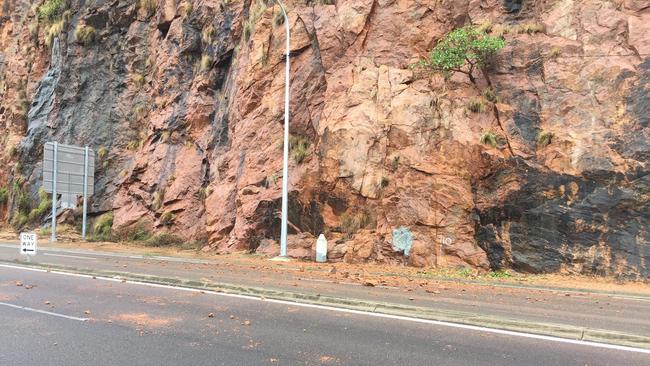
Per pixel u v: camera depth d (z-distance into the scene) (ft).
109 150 101.55
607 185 51.03
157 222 85.81
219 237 73.56
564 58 58.85
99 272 42.29
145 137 98.68
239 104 79.00
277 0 71.36
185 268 49.98
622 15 58.39
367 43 70.54
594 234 50.31
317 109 70.08
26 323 24.97
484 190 56.59
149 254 67.10
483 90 61.98
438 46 63.67
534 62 60.39
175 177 87.40
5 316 26.48
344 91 67.62
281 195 67.10
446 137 59.98
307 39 74.18
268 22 78.33
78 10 111.86
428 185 58.44
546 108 57.06
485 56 62.28
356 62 69.31
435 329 24.76
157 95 99.35
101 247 78.07
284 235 60.90
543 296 38.11
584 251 50.19
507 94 60.13
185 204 84.07
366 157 62.34
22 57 122.31
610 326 25.99
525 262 51.80
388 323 25.89
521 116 57.88
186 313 27.63
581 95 56.03
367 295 33.63
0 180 112.47
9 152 112.47
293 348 21.08
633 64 54.95
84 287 36.06
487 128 59.31
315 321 26.09
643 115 52.19
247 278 41.57
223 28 89.76
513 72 60.95
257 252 65.67
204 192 82.53
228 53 88.43
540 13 63.87
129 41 107.45
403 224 58.13
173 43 99.25
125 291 34.58
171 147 91.40
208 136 87.30
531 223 53.06
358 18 71.05
